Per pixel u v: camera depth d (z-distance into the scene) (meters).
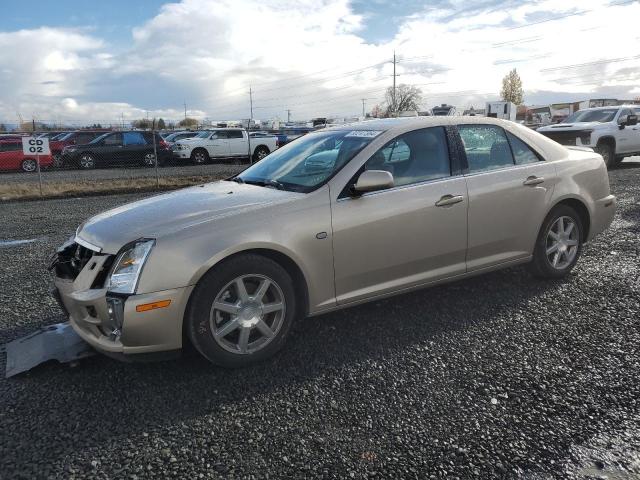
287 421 2.65
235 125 42.88
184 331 3.09
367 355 3.36
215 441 2.50
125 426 2.63
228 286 3.09
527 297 4.30
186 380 3.09
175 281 2.92
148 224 3.14
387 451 2.40
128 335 2.88
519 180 4.24
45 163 19.66
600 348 3.38
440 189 3.85
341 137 4.07
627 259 5.34
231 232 3.09
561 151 4.69
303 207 3.34
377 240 3.57
